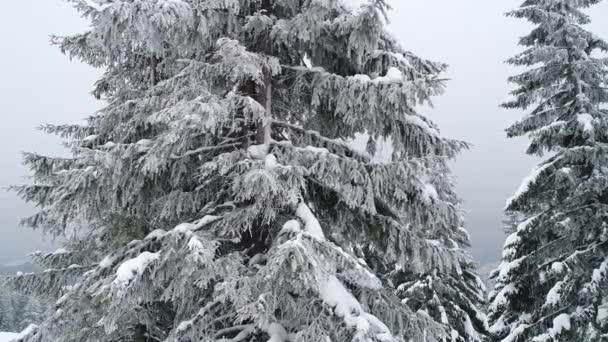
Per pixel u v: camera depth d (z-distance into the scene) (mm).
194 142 6199
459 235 14273
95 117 9352
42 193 7098
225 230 5371
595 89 12188
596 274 10836
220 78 6066
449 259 5793
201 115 4742
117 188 5746
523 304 12844
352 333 4785
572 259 11156
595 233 11445
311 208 6363
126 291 4520
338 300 5055
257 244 6164
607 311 10836
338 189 5559
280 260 4215
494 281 18078
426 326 5676
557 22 12391
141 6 4688
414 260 5805
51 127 9445
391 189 5660
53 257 9555
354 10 5516
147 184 6090
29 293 8680
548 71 12383
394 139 5773
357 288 5863
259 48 6469
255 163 5109
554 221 11672
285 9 6445
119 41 5137
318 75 6102
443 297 16406
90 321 6961
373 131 5941
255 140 6402
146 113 6305
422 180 5691
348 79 5605
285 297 5145
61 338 6270
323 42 6078
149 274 5004
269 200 5309
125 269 4641
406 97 5039
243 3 6012
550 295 11680
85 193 5391
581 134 11609
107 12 4684
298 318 5195
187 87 5203
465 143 5766
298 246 4336
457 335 14953
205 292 5781
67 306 5566
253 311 4324
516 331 12398
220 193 5969
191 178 6230
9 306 53438
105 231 9328
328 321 4898
